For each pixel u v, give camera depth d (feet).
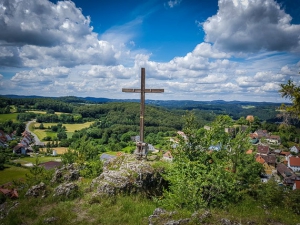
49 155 318.86
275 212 33.42
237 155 42.96
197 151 35.91
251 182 44.50
